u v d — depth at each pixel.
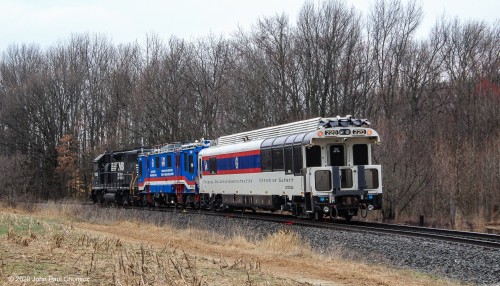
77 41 70.94
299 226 22.31
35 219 24.92
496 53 51.72
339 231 20.31
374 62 49.66
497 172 32.38
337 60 46.53
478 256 14.75
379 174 23.86
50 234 17.92
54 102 67.31
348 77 45.78
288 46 48.34
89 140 68.50
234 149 29.89
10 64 74.50
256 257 15.98
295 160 24.09
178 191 36.75
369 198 23.73
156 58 63.06
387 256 15.95
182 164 36.31
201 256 15.42
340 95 46.97
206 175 33.19
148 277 10.66
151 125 57.47
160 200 40.31
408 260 15.27
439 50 52.50
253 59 48.88
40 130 66.50
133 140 61.47
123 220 28.78
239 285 10.86
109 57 70.94
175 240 20.33
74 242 15.99
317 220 24.73
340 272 13.89
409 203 34.25
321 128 23.23
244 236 20.06
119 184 44.72
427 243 16.92
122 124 63.22
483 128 41.12
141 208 38.81
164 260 13.04
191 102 56.34
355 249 17.14
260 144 27.23
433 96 49.16
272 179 26.12
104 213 30.70
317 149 23.69
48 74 67.88
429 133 39.81
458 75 50.59
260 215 29.08
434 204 33.72
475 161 33.38
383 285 12.43
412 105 46.81
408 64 49.81
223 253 16.97
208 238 20.44
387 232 19.98
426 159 34.03
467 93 46.22
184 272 11.45
